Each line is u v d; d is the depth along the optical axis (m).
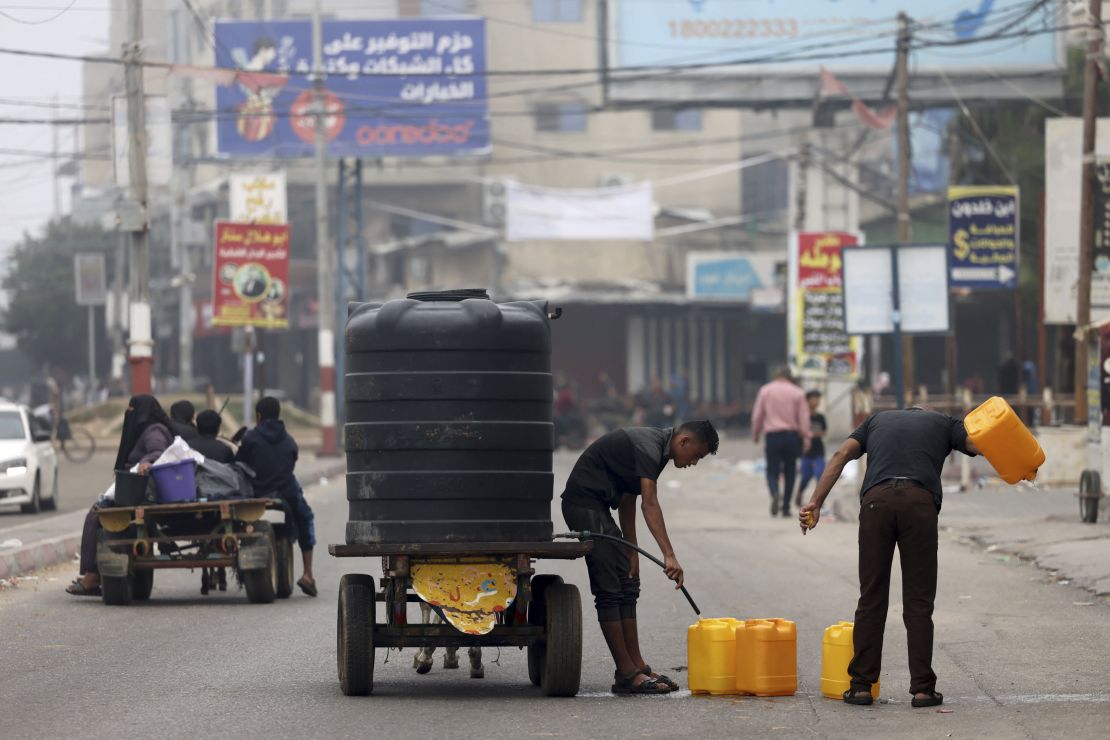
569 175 107.88
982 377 94.44
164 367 127.19
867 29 70.94
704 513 40.34
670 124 109.19
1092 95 37.19
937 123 89.75
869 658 14.53
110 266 136.88
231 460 24.45
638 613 21.47
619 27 70.62
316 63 62.59
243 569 22.91
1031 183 67.31
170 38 96.62
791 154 74.62
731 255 95.06
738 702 14.74
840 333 64.38
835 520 37.66
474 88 78.31
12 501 40.03
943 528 33.19
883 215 92.38
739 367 101.75
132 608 22.77
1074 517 33.19
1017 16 70.25
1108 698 14.59
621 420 87.69
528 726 13.57
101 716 14.12
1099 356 33.22
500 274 99.88
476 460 14.69
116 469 23.59
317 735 13.18
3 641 19.27
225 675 16.56
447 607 14.84
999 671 16.36
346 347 14.99
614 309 99.88
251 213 64.31
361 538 14.77
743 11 70.81
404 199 105.44
